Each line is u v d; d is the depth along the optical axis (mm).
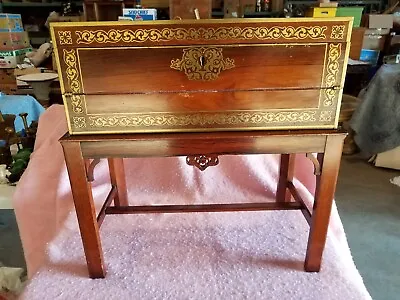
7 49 2443
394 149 2156
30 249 1147
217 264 899
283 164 1080
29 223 1150
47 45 2471
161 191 1205
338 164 751
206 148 729
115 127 710
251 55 663
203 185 1208
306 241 981
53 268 891
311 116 714
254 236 1003
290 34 648
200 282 843
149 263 905
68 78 668
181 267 891
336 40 655
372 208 1809
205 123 712
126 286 833
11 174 1267
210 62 665
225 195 1195
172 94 687
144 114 701
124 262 908
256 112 707
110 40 642
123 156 735
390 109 2105
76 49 646
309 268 870
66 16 2732
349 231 1634
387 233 1620
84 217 787
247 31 645
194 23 634
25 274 1320
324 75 682
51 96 2092
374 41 2697
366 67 2580
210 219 1080
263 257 922
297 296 801
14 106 1664
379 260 1460
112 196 1017
